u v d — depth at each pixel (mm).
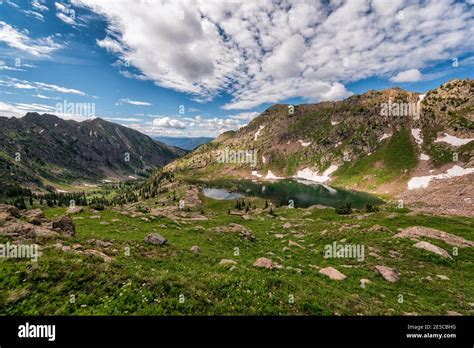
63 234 25359
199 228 47094
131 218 52156
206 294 15367
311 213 96625
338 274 26609
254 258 31438
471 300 23438
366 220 62438
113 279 14695
